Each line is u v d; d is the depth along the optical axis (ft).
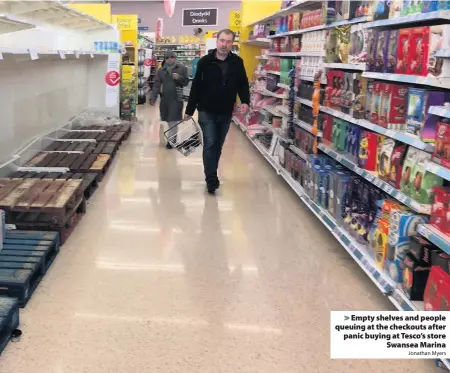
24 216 11.56
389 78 9.17
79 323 8.00
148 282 9.60
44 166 16.67
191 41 67.00
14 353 7.11
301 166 15.79
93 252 10.96
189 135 24.58
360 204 10.89
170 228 12.76
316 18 15.26
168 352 7.31
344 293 9.42
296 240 12.26
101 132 24.47
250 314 8.52
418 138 8.13
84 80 28.71
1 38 15.98
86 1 46.91
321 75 14.01
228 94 15.62
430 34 7.79
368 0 10.96
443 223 7.42
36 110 19.06
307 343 7.68
